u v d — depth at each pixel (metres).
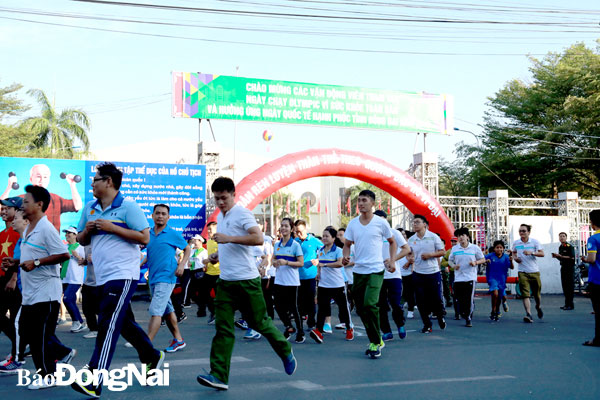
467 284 11.34
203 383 5.49
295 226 9.78
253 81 17.31
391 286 9.44
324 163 16.92
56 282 5.90
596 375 6.41
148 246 7.86
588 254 8.64
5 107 32.19
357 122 18.45
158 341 9.38
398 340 9.35
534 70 33.47
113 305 5.21
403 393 5.51
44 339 5.76
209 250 11.73
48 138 32.09
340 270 9.51
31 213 5.79
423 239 10.55
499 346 8.64
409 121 19.20
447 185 37.56
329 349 8.43
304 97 17.86
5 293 6.63
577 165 30.27
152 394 5.48
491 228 19.64
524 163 31.06
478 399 5.29
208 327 11.25
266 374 6.46
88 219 5.50
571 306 15.01
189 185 16.16
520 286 12.35
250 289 5.72
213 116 16.81
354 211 61.88
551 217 19.77
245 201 15.91
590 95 29.09
